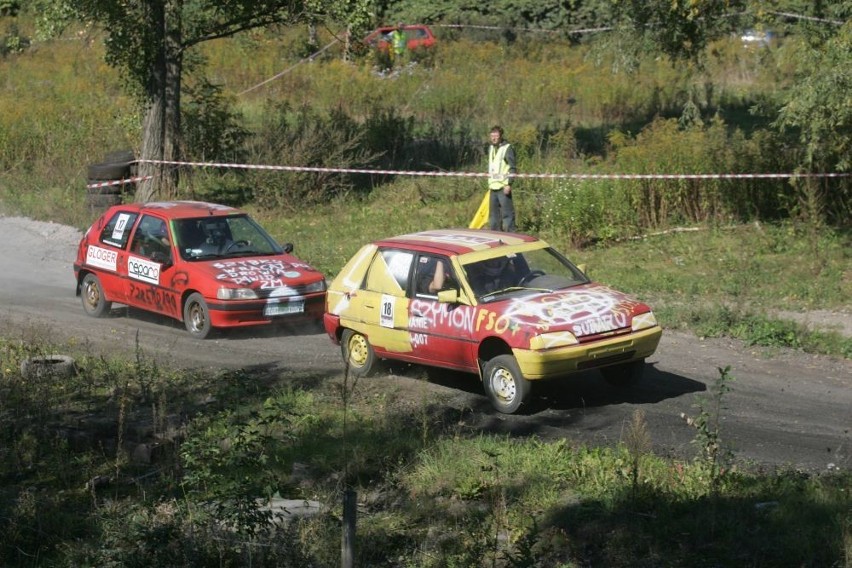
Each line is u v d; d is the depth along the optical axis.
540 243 11.30
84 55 38.06
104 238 15.30
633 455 8.09
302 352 12.98
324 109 29.39
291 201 22.36
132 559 6.73
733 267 16.05
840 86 15.43
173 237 14.31
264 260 14.32
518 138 23.00
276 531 7.07
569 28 39.62
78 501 8.27
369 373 11.63
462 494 7.81
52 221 22.30
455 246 11.07
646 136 20.36
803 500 7.18
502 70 33.59
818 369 11.49
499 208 17.64
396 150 24.81
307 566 6.70
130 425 9.61
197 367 12.23
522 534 6.95
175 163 21.88
